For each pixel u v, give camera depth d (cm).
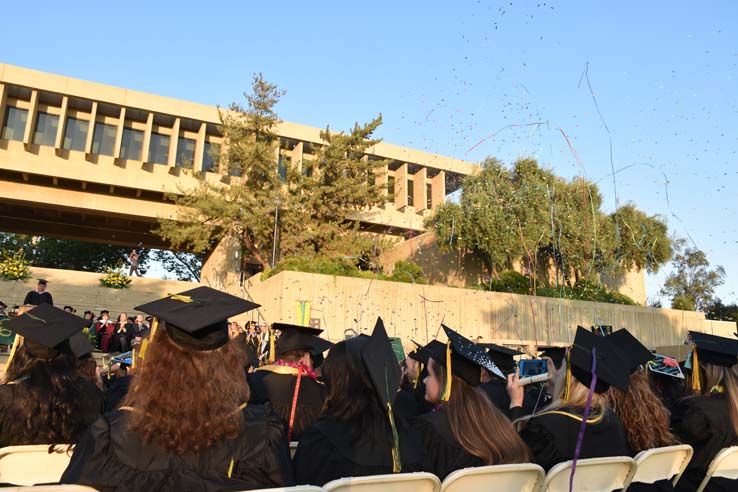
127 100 3244
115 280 2777
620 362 333
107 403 446
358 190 2869
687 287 4484
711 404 372
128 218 3431
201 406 191
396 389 248
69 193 3222
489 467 244
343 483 207
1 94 3020
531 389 600
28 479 258
